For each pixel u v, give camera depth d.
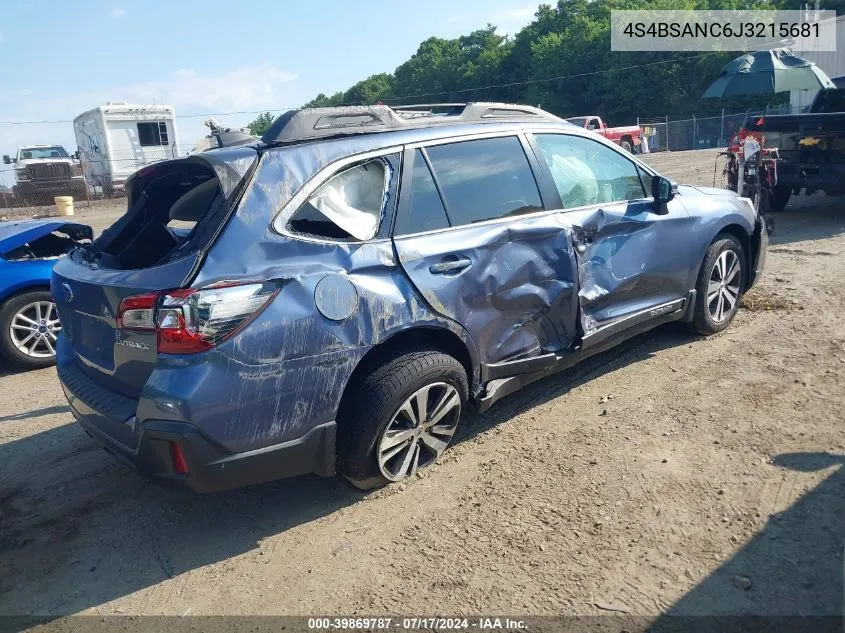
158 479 2.99
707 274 5.09
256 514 3.50
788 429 3.82
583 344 4.25
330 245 3.21
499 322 3.81
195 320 2.83
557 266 4.04
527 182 4.05
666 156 27.34
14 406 5.23
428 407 3.58
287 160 3.23
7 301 5.96
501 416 4.32
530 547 3.03
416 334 3.55
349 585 2.90
